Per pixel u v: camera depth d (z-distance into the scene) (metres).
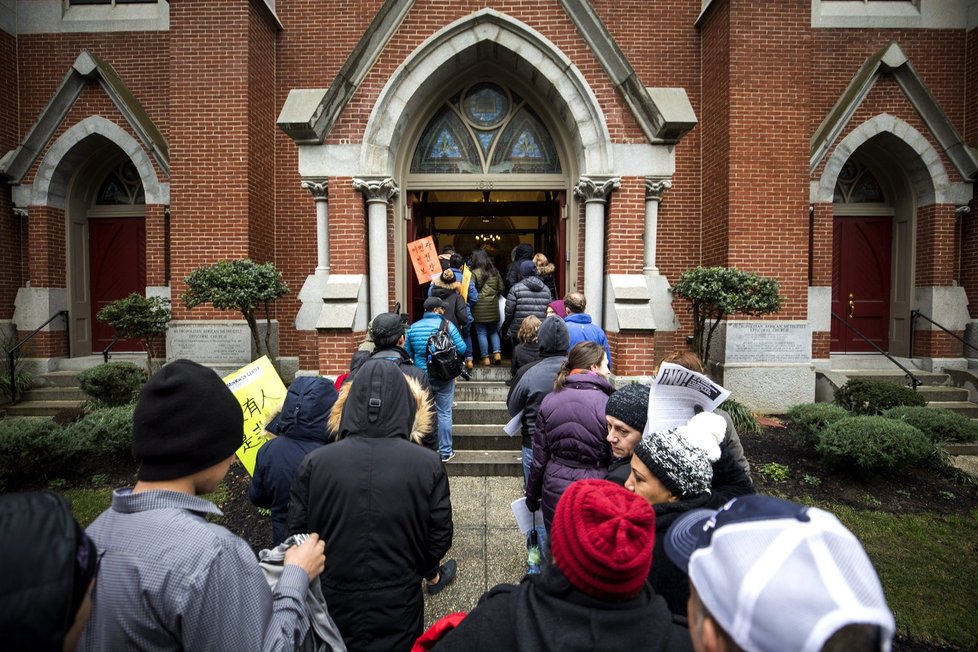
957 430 6.23
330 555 2.08
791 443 6.73
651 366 7.20
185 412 1.41
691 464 1.84
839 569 0.82
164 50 9.88
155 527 1.28
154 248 9.55
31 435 5.57
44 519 0.92
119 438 5.92
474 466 5.84
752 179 8.66
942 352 9.73
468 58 7.91
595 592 1.15
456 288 6.77
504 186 8.52
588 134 7.49
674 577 1.75
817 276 9.59
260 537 4.54
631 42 9.60
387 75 7.48
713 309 7.79
